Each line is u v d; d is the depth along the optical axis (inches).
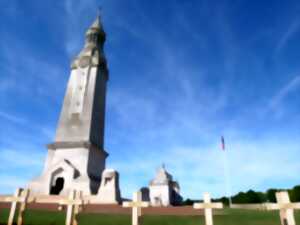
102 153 2140.7
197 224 703.7
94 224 669.3
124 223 687.7
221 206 410.3
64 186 1724.9
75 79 2288.4
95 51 2447.1
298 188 1825.8
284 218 374.6
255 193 2183.8
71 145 1940.2
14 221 653.9
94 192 1729.8
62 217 729.0
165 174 2613.2
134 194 458.0
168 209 1040.8
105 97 2434.8
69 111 2129.7
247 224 693.3
